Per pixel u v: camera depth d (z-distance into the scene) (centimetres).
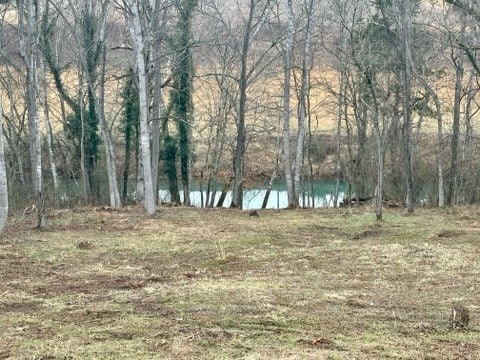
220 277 1041
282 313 752
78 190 3072
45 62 3097
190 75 2605
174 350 600
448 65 3334
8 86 2820
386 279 1010
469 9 1678
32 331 682
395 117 2806
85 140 2959
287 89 2461
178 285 945
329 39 3753
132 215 1950
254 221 1806
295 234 1521
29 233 1529
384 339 649
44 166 3095
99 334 662
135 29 1945
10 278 1015
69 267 1132
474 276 1025
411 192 2027
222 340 636
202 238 1459
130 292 890
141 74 1953
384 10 2423
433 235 1443
